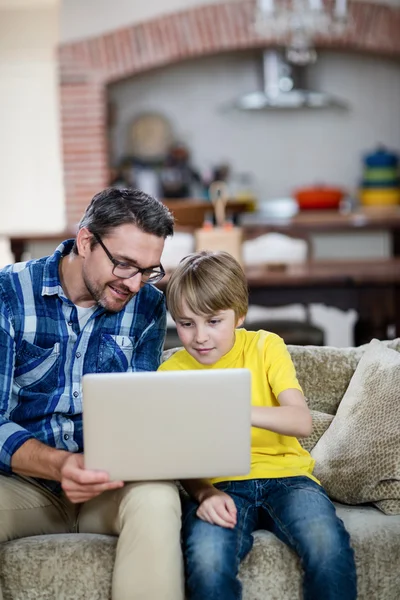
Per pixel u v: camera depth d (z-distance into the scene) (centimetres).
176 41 757
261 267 463
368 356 243
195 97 838
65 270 217
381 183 788
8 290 215
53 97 812
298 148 845
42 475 195
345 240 629
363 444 222
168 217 206
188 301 207
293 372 215
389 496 215
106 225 202
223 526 192
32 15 802
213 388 182
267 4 591
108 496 205
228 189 818
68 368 217
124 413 182
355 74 838
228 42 754
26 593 198
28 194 825
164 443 183
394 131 841
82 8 755
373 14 756
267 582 197
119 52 757
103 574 197
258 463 212
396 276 421
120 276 204
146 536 181
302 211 733
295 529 193
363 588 202
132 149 838
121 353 220
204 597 180
